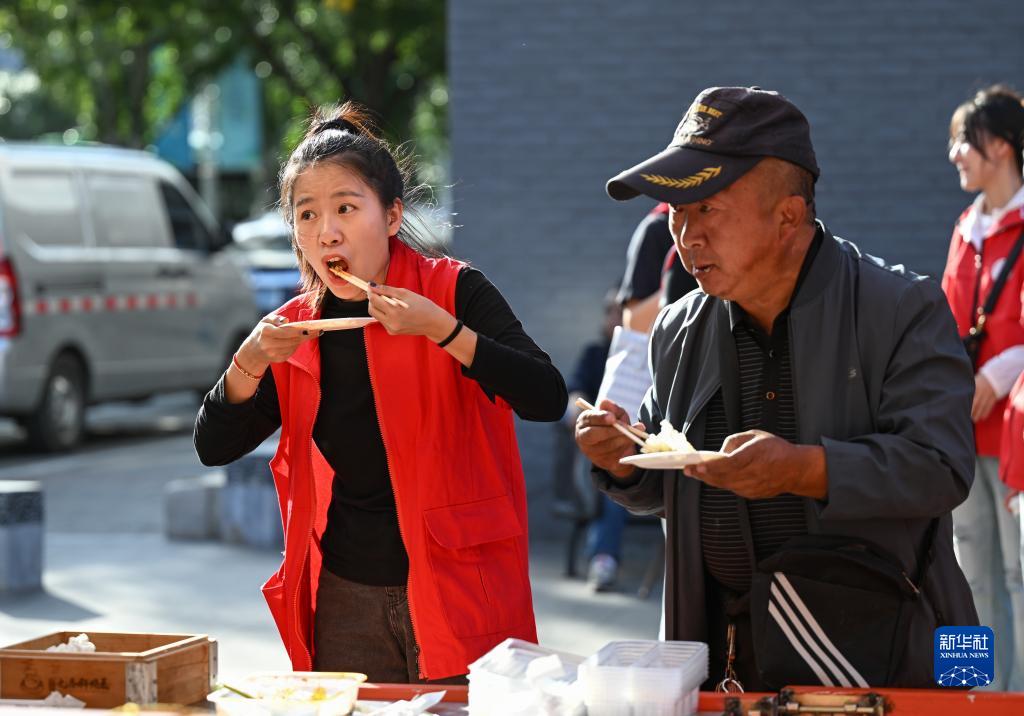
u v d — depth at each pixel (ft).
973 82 36.17
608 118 37.40
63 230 55.62
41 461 54.70
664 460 11.40
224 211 145.48
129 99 115.85
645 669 10.49
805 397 12.35
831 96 36.63
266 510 39.09
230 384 13.71
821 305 12.34
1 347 52.31
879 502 11.64
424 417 13.60
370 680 13.97
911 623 12.25
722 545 13.03
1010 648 22.97
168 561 37.40
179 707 11.05
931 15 36.17
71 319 55.31
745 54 36.81
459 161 37.93
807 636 12.21
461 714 11.09
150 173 61.72
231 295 65.46
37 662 11.54
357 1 91.66
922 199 36.47
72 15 101.09
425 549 13.44
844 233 36.81
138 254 59.52
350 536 13.88
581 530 34.71
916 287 12.41
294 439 14.02
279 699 10.63
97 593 33.65
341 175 13.33
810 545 12.24
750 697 11.02
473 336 12.99
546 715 10.32
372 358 13.57
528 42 37.50
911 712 10.65
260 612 31.68
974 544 22.49
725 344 12.98
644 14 37.04
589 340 37.78
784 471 11.48
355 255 13.39
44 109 177.88
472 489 13.74
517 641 11.71
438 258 14.35
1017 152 22.29
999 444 21.86
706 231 12.03
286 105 133.49
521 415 13.60
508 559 13.92
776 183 11.93
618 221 37.58
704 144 11.89
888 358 12.28
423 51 96.58
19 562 33.58
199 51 107.65
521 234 37.88
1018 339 21.95
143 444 59.98
